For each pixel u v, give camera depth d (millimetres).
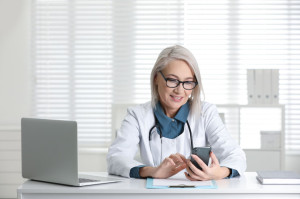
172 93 2334
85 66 5004
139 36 4984
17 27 4961
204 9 4945
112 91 4988
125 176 2250
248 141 4934
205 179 2117
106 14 4969
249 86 4281
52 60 5000
